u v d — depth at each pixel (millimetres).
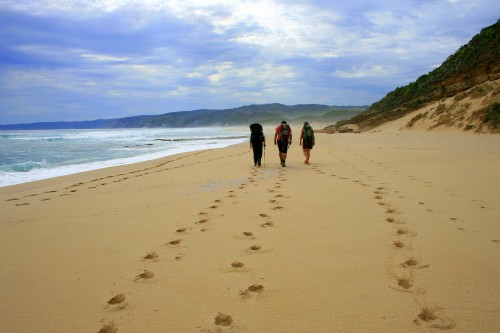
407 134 30719
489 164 11211
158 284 3500
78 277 3721
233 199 7184
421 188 7789
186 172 11711
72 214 6445
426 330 2643
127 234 5125
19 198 8203
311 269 3764
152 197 7727
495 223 5195
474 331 2625
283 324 2758
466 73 43062
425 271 3662
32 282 3637
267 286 3400
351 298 3139
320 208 6277
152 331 2715
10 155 21375
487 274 3564
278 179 9594
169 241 4770
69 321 2893
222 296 3227
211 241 4711
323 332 2643
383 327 2688
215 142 35000
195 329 2725
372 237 4723
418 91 49438
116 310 3037
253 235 4906
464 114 30266
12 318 2959
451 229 4973
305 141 12805
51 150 25406
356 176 9719
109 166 15258
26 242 4906
